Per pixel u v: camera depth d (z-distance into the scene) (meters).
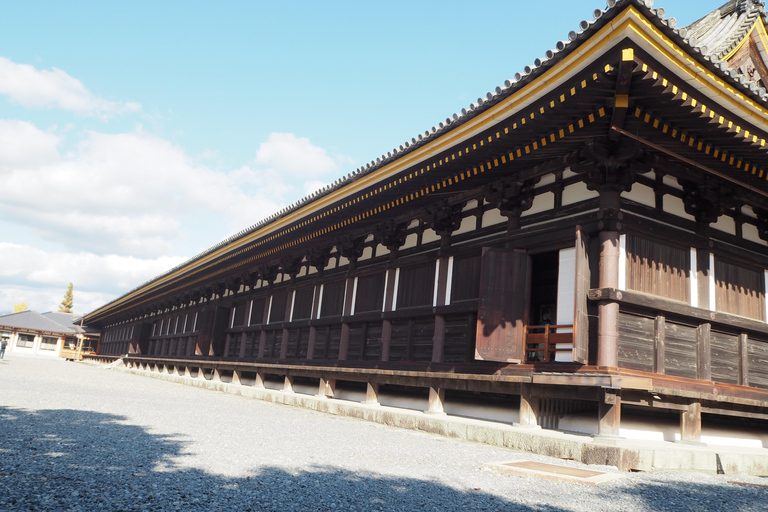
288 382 21.22
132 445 7.66
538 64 9.24
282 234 21.34
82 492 4.97
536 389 11.30
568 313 11.21
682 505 6.25
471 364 13.13
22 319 82.31
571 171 11.84
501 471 7.58
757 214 13.75
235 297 29.75
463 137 11.62
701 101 9.20
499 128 10.91
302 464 7.14
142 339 46.97
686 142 10.29
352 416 15.37
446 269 14.71
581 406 11.98
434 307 14.62
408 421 13.17
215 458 7.11
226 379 29.48
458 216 14.84
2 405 11.37
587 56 8.57
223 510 4.75
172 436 8.84
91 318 68.94
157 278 38.50
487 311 12.20
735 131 9.74
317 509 5.04
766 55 14.63
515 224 12.88
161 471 6.08
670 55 8.35
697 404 10.92
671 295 11.41
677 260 11.74
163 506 4.71
